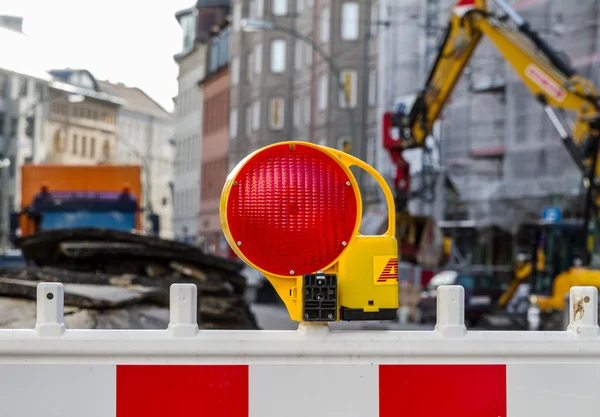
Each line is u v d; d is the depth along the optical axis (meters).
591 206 21.97
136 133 96.94
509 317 25.42
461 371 2.46
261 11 74.56
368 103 59.91
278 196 2.53
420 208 46.91
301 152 2.56
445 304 2.47
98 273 10.11
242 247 2.53
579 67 37.69
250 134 77.06
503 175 44.25
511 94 42.94
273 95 73.75
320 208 2.54
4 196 97.56
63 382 2.40
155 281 8.44
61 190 26.66
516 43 23.66
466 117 45.94
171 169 98.25
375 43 59.16
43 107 98.00
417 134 27.47
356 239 2.55
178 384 2.42
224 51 82.88
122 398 2.41
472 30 25.66
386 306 2.55
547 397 2.47
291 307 2.55
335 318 2.46
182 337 2.42
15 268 8.23
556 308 21.55
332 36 61.94
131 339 2.41
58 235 10.17
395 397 2.44
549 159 40.06
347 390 2.44
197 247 10.61
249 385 2.43
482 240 43.09
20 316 6.33
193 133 90.31
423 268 29.59
